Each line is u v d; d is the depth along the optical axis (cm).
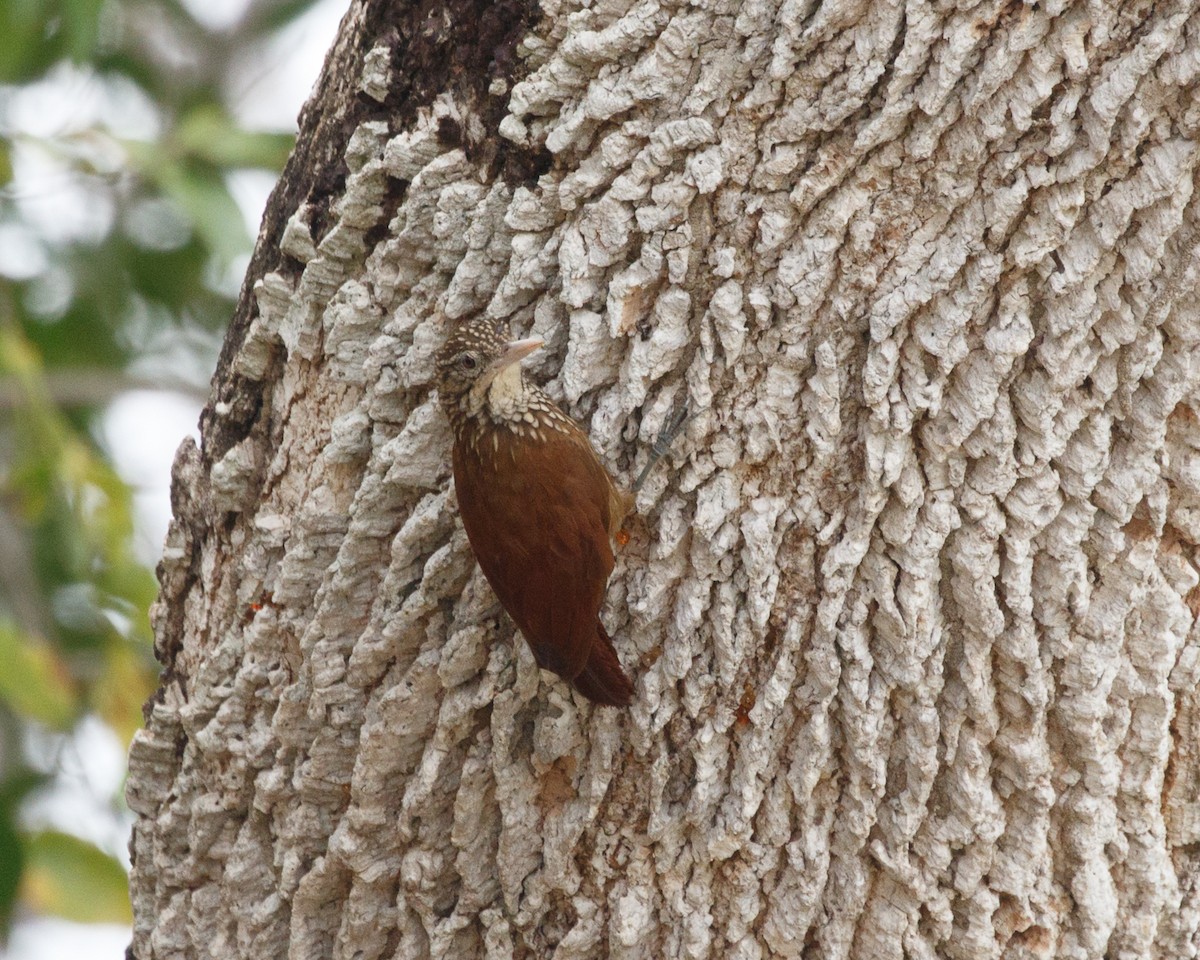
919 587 711
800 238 710
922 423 710
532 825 715
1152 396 710
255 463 720
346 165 716
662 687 713
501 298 713
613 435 714
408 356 714
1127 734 713
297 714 718
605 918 716
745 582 712
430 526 714
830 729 712
